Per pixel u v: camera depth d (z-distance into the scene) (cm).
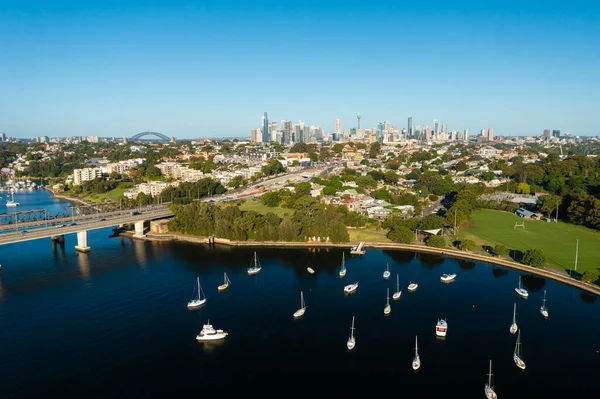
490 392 15075
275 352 18088
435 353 17900
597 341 18675
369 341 18888
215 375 16525
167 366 17138
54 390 15662
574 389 15550
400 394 15362
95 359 17638
